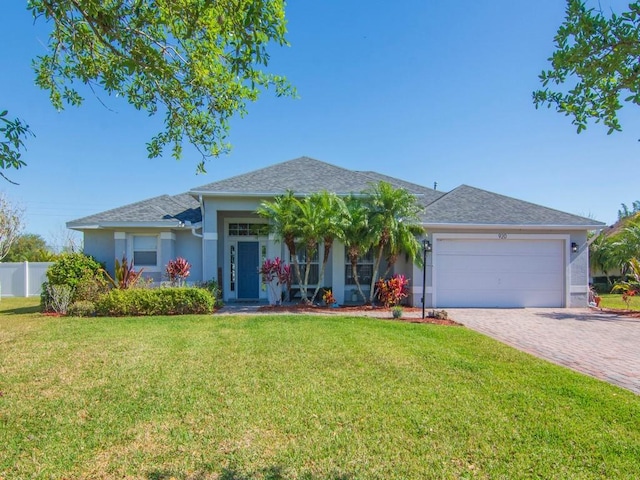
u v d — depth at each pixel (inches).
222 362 269.9
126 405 195.5
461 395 211.8
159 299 496.1
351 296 632.4
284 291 636.7
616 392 220.5
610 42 111.3
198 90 240.8
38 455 149.1
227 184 608.7
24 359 275.9
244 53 164.1
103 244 634.8
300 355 288.5
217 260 650.2
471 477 136.1
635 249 825.5
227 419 180.1
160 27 215.2
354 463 144.3
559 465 144.0
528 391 218.7
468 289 609.6
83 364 264.2
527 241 616.7
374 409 192.1
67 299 517.7
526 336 386.0
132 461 144.9
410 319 468.1
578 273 620.1
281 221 548.4
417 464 143.9
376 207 561.6
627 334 397.7
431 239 605.0
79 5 167.9
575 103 127.7
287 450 152.9
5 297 855.1
